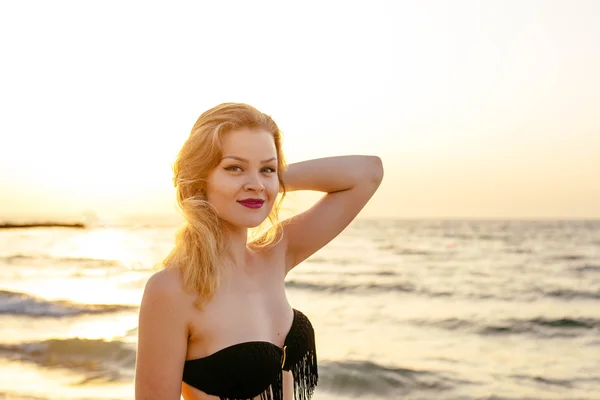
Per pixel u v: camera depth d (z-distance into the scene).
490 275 27.17
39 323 14.83
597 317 16.38
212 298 2.04
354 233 76.06
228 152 2.04
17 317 15.62
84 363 10.33
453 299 20.06
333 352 11.86
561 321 15.88
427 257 37.28
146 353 1.98
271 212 2.37
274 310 2.23
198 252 2.01
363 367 10.60
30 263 33.72
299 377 2.22
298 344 2.23
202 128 2.07
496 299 20.11
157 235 75.56
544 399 9.30
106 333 13.23
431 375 10.41
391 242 53.94
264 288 2.24
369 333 14.12
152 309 1.97
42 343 11.68
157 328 1.97
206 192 2.10
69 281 25.08
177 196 2.14
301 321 2.30
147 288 1.99
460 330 14.77
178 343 1.99
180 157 2.11
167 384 1.98
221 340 2.03
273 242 2.36
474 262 33.81
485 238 61.75
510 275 27.20
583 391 9.73
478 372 10.77
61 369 9.95
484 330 14.82
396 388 9.74
